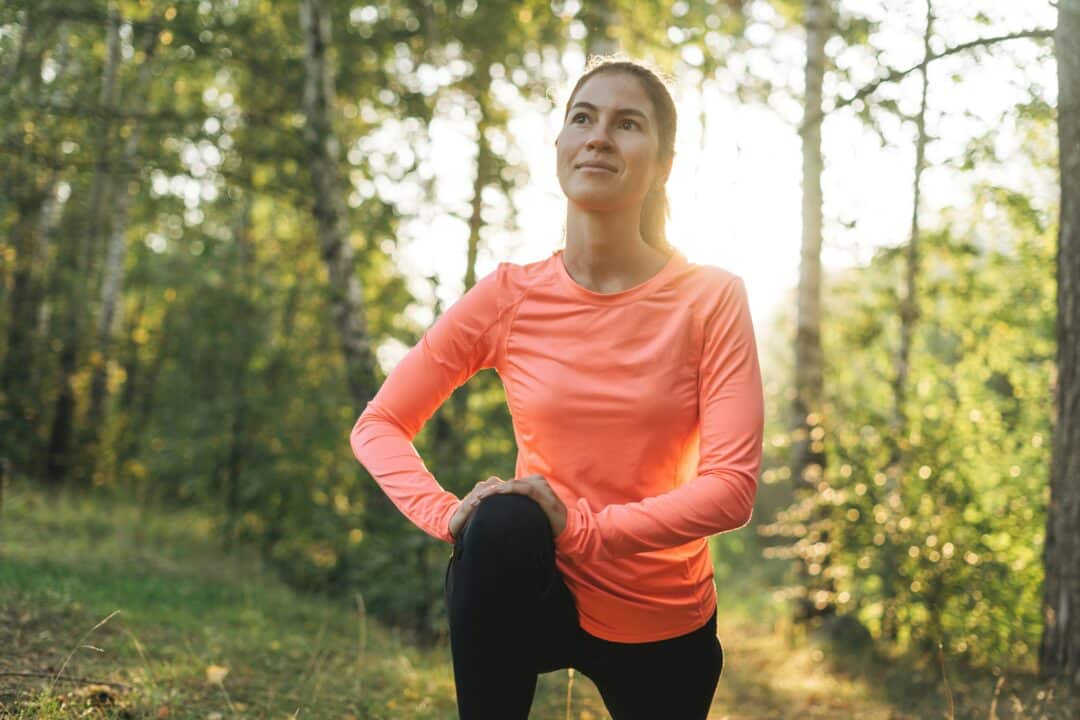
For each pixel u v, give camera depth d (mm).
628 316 1780
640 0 11180
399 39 11070
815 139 9359
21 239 12227
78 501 11094
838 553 8609
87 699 3008
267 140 11117
